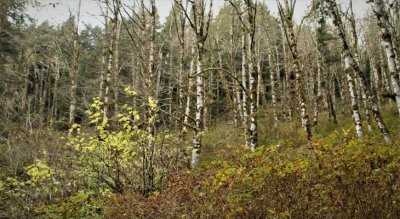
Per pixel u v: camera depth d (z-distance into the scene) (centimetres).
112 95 1845
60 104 2980
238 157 888
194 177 774
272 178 620
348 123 1988
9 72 2408
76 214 843
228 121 2902
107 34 2072
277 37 3616
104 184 1002
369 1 848
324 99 3078
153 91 1200
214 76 3050
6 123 1317
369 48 3127
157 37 2872
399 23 1405
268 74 4325
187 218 646
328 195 578
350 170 577
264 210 586
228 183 689
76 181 962
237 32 2475
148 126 991
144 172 947
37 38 2656
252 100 1209
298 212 561
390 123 1747
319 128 1952
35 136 1202
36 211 852
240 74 3038
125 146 930
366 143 671
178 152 1076
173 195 734
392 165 573
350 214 536
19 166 1144
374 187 545
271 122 2288
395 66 808
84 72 3050
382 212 524
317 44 2534
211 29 2786
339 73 3516
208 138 1856
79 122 2245
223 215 611
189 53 2883
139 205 758
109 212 798
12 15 2384
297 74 1503
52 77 3212
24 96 1755
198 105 1262
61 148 1102
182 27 1589
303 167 620
